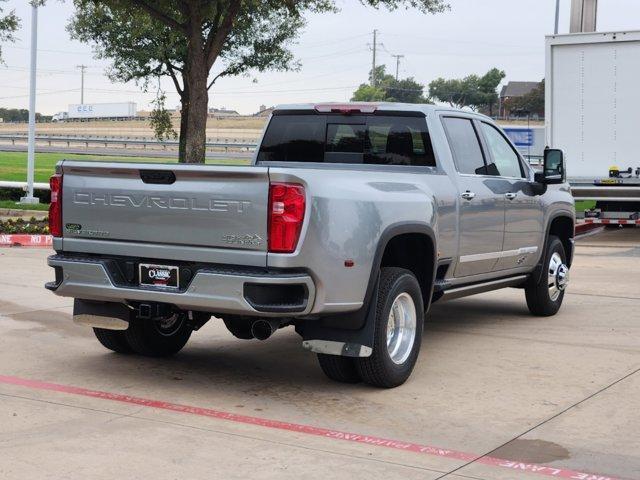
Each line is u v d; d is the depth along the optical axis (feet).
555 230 33.14
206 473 15.15
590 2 66.44
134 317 22.88
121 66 93.09
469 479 15.14
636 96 57.11
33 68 81.51
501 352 25.45
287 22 89.97
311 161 25.90
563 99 58.85
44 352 24.47
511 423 18.57
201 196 19.03
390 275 20.74
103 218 20.44
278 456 16.14
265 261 18.47
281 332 28.48
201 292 18.99
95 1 68.44
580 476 15.40
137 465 15.46
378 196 20.27
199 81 65.51
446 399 20.38
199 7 64.23
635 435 17.84
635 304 34.40
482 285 26.81
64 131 456.04
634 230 71.41
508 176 27.89
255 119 497.05
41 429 17.43
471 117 26.35
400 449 16.74
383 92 446.60
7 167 137.39
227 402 19.81
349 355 20.02
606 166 58.18
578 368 23.54
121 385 21.09
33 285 36.35
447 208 23.36
